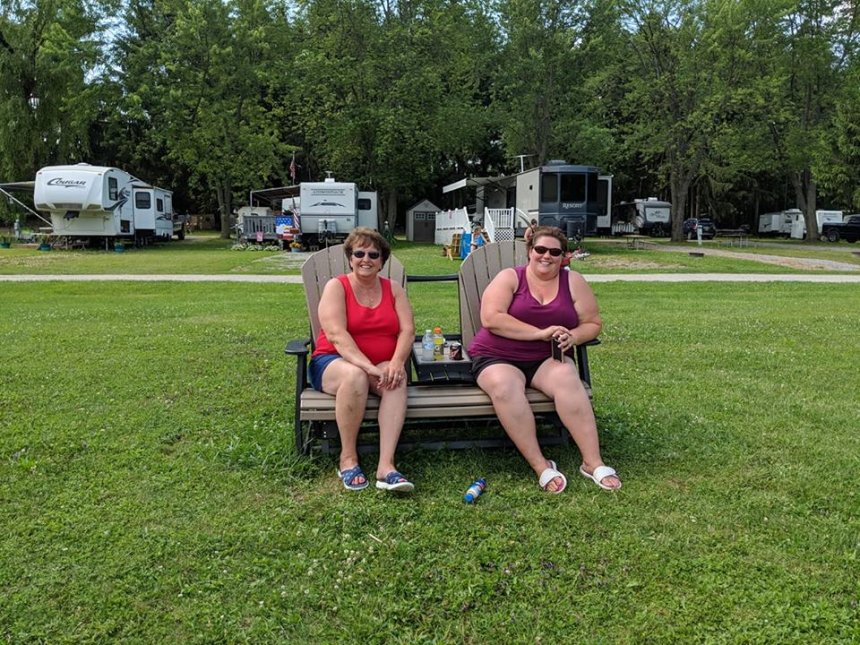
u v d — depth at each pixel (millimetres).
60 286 12539
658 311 9117
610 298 10953
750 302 10289
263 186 34000
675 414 4418
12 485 3305
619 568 2650
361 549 2777
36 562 2654
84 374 5297
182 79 29156
